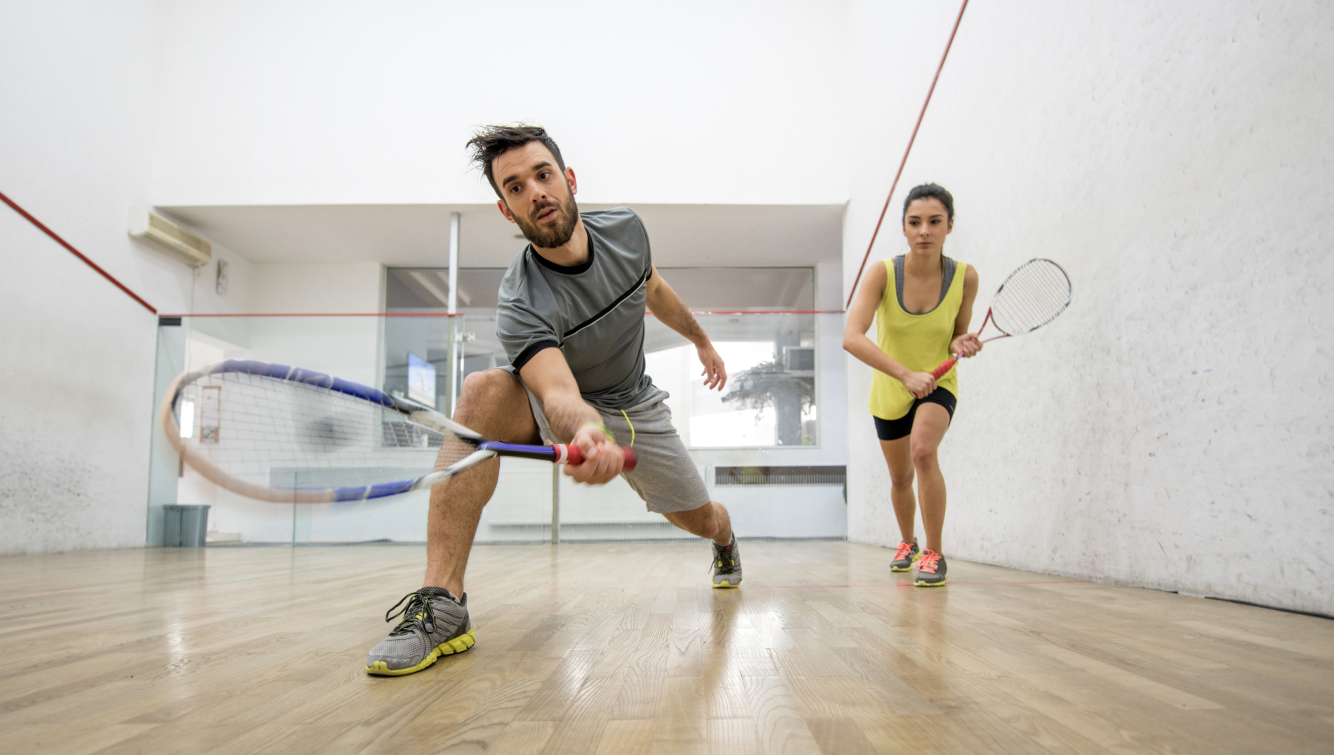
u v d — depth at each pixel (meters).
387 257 7.02
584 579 2.90
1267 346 1.86
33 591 2.70
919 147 4.43
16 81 4.69
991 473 3.46
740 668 1.29
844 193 5.93
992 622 1.76
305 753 0.88
